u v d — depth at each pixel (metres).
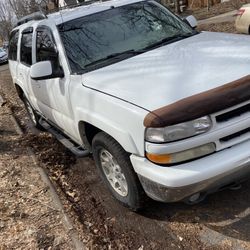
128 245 3.46
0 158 5.77
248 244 3.20
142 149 3.12
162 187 3.04
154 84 3.32
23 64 6.32
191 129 2.91
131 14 4.75
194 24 5.12
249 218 3.49
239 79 3.10
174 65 3.59
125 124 3.22
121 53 4.27
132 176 3.46
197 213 3.70
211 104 2.92
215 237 3.34
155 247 3.37
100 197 4.32
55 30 4.59
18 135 6.86
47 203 4.29
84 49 4.35
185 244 3.34
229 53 3.62
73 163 5.30
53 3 12.78
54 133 5.67
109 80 3.69
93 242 3.54
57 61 4.48
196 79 3.21
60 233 3.74
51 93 4.75
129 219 3.81
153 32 4.58
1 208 4.32
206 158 3.00
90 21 4.63
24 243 3.67
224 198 3.82
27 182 4.86
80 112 3.92
